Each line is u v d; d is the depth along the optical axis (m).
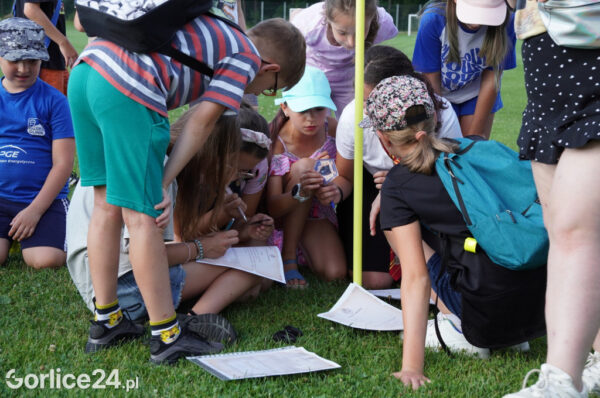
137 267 2.32
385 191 2.39
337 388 2.21
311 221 3.69
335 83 4.20
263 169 3.36
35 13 5.17
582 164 1.79
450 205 2.29
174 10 2.22
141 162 2.25
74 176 5.02
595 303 1.72
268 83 2.69
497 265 2.28
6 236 3.62
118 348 2.51
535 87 1.95
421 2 44.47
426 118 2.33
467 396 2.15
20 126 3.71
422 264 2.33
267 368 2.29
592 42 1.78
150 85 2.23
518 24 2.01
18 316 2.81
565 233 1.79
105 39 2.30
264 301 3.15
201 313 2.83
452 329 2.58
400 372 2.30
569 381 1.66
